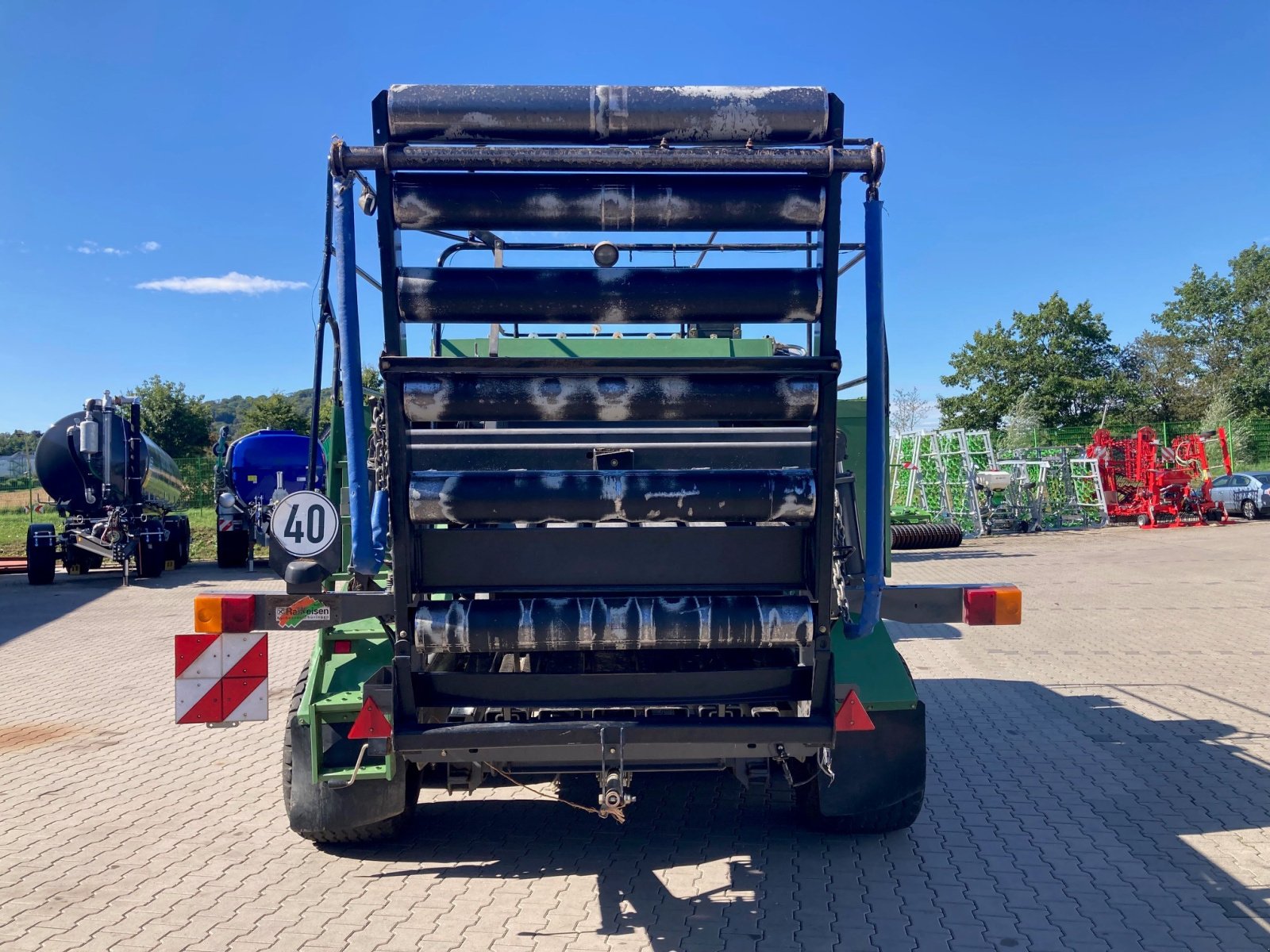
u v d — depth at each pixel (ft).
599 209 10.65
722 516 11.28
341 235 10.70
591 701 11.87
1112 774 20.01
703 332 18.56
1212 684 28.19
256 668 12.61
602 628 11.34
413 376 10.80
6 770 21.49
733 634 11.43
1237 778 19.62
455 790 15.48
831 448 11.19
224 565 67.82
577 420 11.22
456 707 11.88
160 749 23.25
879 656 15.85
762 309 10.93
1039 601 45.42
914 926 13.24
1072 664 31.58
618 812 11.89
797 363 10.82
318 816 15.20
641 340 17.76
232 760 22.25
